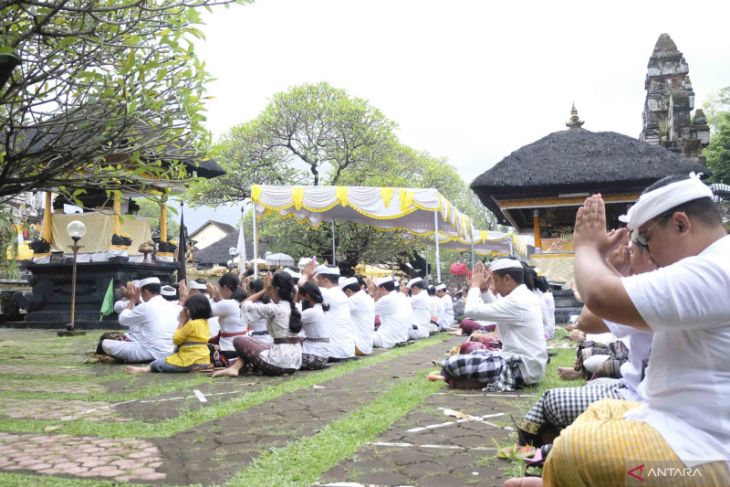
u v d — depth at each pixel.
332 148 24.78
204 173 18.62
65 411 5.23
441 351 10.35
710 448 1.79
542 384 6.13
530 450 3.45
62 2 4.38
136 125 5.52
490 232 23.77
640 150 18.44
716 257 1.78
